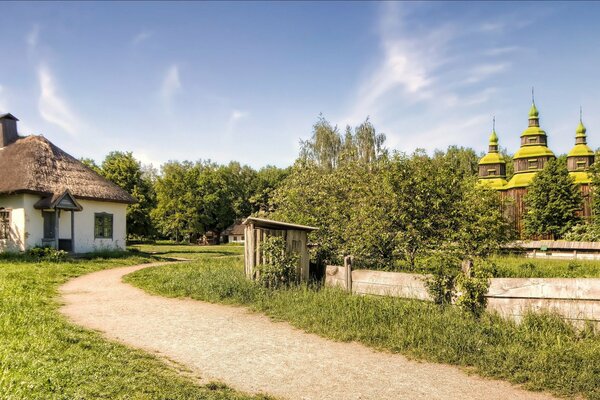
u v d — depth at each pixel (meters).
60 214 28.42
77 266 22.05
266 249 13.41
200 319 10.80
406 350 8.27
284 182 21.25
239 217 89.62
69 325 9.45
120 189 33.12
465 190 15.82
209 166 87.06
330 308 10.47
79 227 29.44
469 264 9.88
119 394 5.71
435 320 8.99
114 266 23.84
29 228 26.83
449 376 7.14
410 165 15.45
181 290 14.22
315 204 18.45
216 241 84.88
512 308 9.09
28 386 5.55
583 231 46.94
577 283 8.61
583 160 65.38
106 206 31.48
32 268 19.61
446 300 9.97
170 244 64.69
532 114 66.56
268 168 102.38
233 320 10.70
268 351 8.33
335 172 19.22
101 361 6.96
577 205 52.88
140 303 12.80
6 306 10.59
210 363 7.62
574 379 6.62
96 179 32.03
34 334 8.21
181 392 6.00
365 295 11.34
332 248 16.89
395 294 11.06
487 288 9.32
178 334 9.42
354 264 15.23
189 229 71.12
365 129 42.59
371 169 18.39
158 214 68.56
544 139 65.62
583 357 7.10
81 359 7.00
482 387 6.70
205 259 26.12
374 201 15.53
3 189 26.73
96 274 19.83
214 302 12.76
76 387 5.78
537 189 53.94
